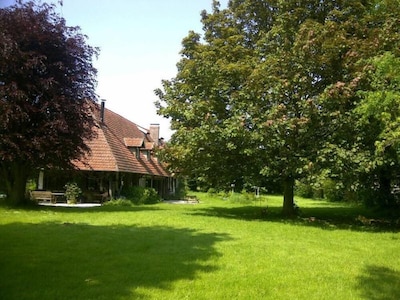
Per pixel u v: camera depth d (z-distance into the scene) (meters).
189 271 7.25
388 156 14.60
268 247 10.03
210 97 17.59
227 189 20.09
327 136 16.48
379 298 6.05
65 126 17.91
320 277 7.14
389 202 22.06
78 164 27.48
